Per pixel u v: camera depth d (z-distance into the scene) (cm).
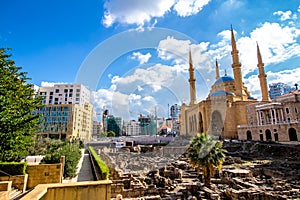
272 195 1488
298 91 5500
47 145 2362
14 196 1145
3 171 1304
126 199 1365
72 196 491
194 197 1503
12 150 1131
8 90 1121
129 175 1598
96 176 1223
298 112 4947
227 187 1906
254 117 5825
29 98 1255
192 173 2420
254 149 4288
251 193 1559
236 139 5572
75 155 1770
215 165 1644
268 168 2631
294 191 1600
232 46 7038
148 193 1591
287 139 4297
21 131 1130
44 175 1450
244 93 6769
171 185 1817
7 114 1029
